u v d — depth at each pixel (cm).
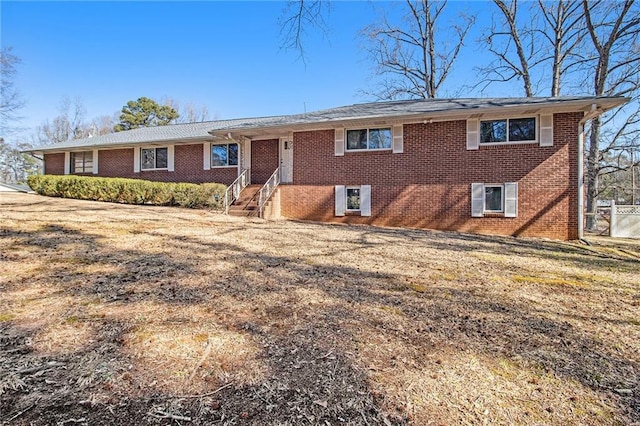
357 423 194
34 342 272
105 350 265
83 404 201
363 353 276
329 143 1285
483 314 371
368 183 1232
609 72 1750
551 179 1042
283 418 196
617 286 496
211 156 1634
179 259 549
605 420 202
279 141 1492
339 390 225
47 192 1484
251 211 1244
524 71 2120
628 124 1816
